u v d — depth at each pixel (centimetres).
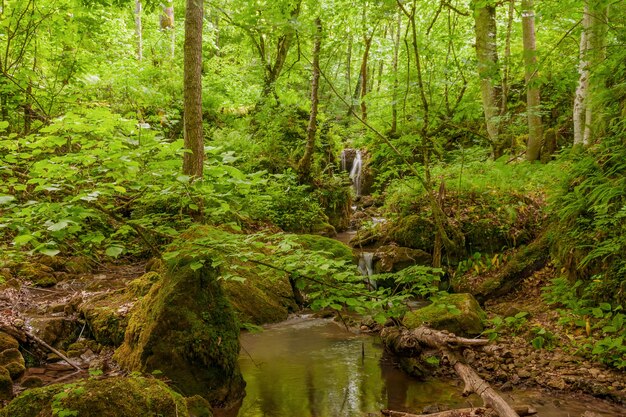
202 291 494
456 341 476
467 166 1090
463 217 921
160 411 351
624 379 479
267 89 1539
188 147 641
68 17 905
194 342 463
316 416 434
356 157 2017
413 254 919
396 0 773
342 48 1991
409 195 1054
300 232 1299
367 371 552
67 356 557
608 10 821
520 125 1202
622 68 703
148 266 816
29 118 884
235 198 464
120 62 1305
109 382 360
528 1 1006
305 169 1444
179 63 1633
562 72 1010
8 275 748
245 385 496
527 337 592
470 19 1439
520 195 939
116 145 378
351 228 1547
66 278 812
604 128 841
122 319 594
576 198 745
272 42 1523
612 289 591
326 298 420
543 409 439
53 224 320
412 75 969
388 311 439
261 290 803
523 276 774
